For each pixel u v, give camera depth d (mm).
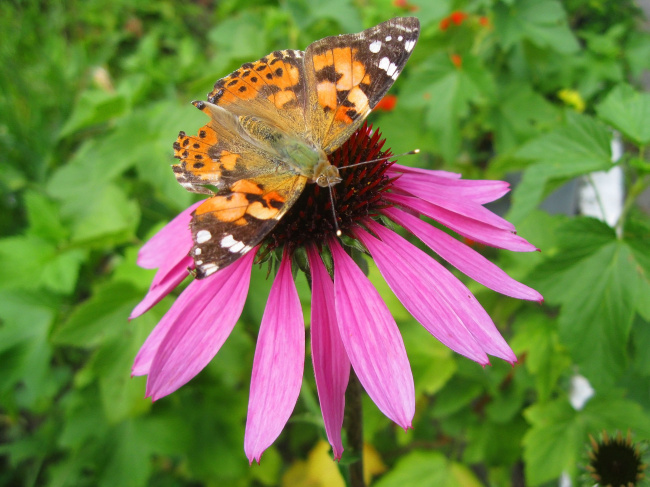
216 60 213
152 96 263
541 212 151
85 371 162
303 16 198
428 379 151
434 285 89
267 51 206
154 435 159
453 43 204
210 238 80
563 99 213
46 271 155
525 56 208
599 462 112
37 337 163
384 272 91
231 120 98
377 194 98
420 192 104
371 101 93
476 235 96
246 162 95
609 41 215
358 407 100
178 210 189
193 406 168
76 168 194
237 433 169
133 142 166
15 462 185
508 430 162
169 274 99
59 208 184
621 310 115
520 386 159
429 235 97
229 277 95
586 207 218
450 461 160
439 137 181
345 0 201
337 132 94
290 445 203
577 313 119
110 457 158
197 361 87
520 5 183
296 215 93
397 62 93
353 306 86
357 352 81
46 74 246
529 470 135
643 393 164
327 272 93
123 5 321
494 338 83
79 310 140
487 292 152
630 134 124
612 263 117
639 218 189
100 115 180
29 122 230
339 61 96
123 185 195
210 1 367
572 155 127
